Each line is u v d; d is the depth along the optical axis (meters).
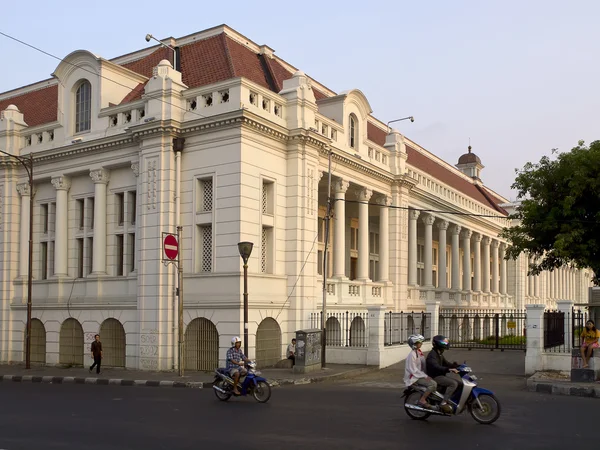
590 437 10.86
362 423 12.31
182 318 22.64
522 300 59.91
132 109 26.81
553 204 30.69
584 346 18.64
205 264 24.80
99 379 22.25
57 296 28.70
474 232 49.41
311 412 13.84
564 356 21.84
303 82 26.88
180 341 22.42
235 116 23.66
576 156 29.19
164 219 24.92
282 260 26.03
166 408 14.72
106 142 27.08
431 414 12.66
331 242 34.19
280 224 25.98
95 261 27.64
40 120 32.75
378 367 24.58
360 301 30.89
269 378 20.78
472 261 56.12
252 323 23.78
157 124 24.94
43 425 12.34
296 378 20.80
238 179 23.75
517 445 10.16
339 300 29.27
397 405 15.01
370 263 39.53
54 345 28.69
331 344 27.33
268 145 25.48
